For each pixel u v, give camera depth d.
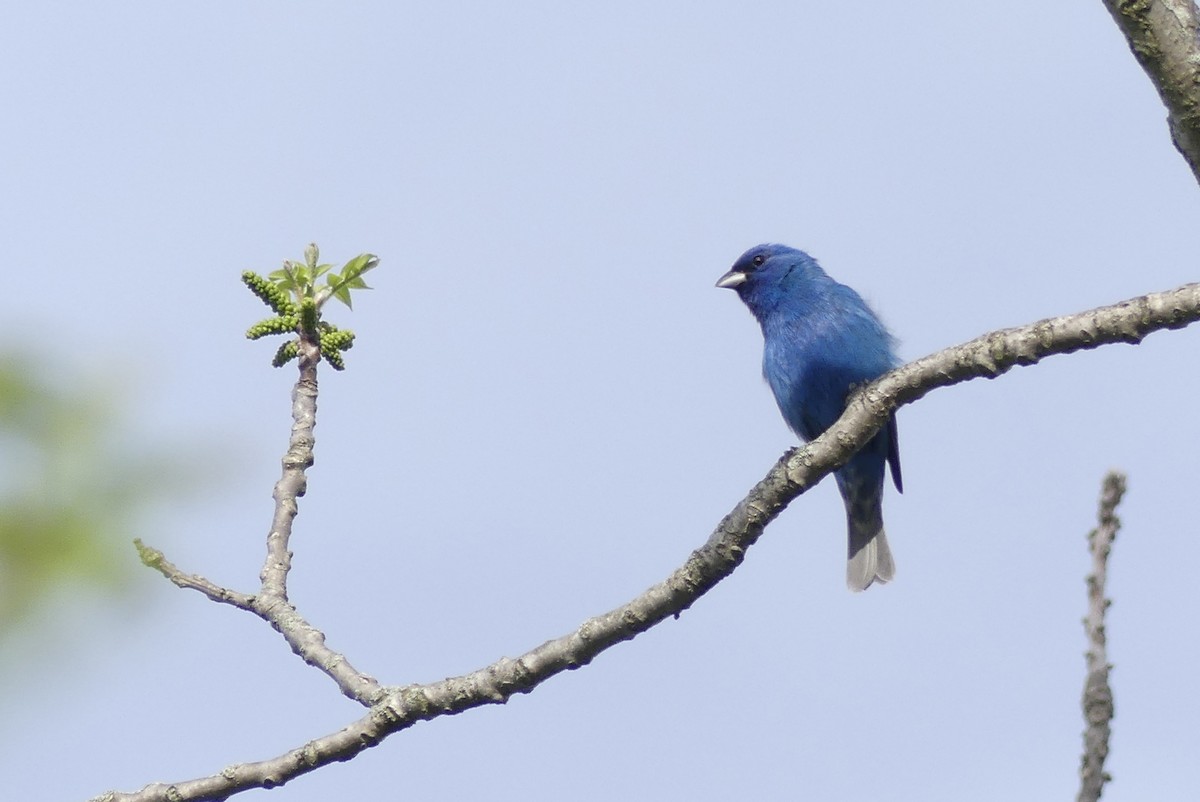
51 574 5.23
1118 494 7.49
